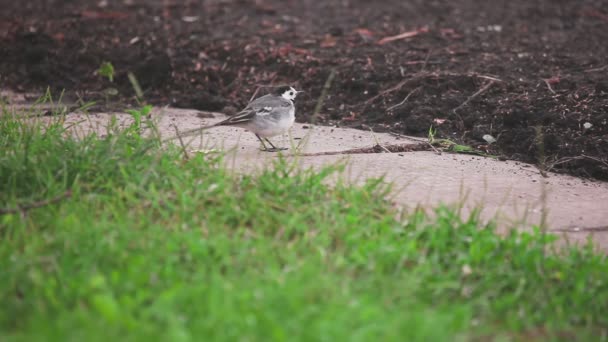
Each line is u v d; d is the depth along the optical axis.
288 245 9.23
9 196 10.32
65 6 22.25
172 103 16.58
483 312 8.38
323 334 7.23
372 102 15.95
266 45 18.39
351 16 21.14
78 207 9.80
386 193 10.69
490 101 15.23
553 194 11.87
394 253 8.97
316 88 16.58
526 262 9.16
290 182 10.62
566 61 17.05
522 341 8.01
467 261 9.10
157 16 21.11
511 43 18.55
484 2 22.48
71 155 10.95
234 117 13.25
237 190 10.56
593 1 22.36
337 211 9.94
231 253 8.96
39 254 8.85
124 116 15.40
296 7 22.19
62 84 17.50
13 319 7.90
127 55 18.06
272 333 7.27
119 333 7.38
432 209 10.14
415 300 8.26
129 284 8.12
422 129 14.77
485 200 11.39
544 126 14.15
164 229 9.40
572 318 8.50
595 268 9.14
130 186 10.12
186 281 8.40
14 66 18.31
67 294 8.09
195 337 7.29
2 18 20.81
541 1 22.47
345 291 8.08
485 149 13.95
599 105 14.46
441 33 19.30
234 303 7.77
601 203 11.60
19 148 11.23
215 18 20.94
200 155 11.39
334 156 13.07
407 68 16.94
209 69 17.45
